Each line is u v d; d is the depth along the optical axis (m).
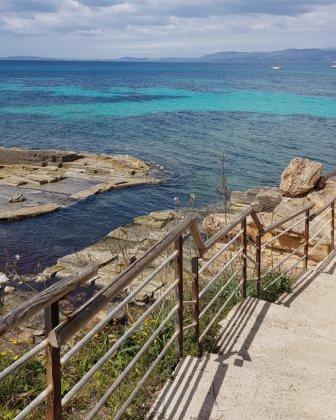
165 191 23.73
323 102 64.19
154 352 4.51
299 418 3.80
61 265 14.00
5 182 24.19
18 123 45.75
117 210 20.67
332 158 30.86
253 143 35.84
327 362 4.84
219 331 5.26
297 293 6.94
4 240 16.80
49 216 19.59
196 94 77.38
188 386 4.04
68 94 76.62
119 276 3.13
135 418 3.69
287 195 13.84
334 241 9.60
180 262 4.21
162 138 38.31
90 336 2.91
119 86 96.31
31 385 4.39
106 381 4.28
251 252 9.55
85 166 28.22
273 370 4.55
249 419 3.70
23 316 2.19
